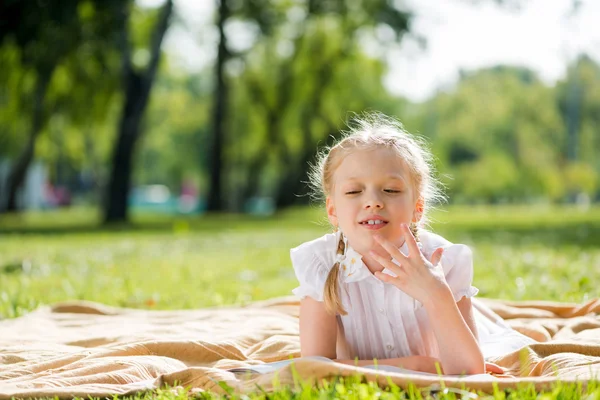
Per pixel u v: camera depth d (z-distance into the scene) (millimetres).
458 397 2678
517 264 8664
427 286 2965
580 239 13164
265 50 32188
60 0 16766
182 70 42750
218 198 29844
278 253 11398
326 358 2961
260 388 2738
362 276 3166
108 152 35000
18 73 21469
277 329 4516
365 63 32344
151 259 10641
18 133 26812
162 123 45719
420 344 3260
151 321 5195
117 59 23125
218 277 8359
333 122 33000
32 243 14406
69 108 24156
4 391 2906
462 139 49188
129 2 19031
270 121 33250
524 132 48531
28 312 5809
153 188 61781
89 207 55188
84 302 5715
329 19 30422
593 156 52969
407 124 41500
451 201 48312
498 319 4207
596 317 4789
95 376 3191
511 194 48062
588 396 2469
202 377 3049
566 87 50906
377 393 2502
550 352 3447
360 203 3104
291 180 35812
